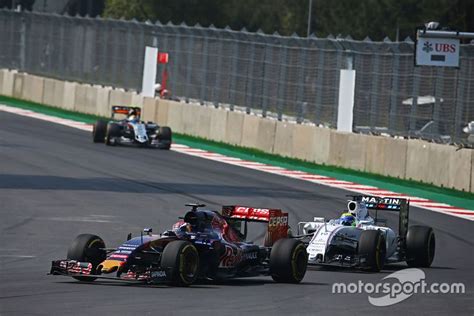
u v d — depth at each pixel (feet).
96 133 443.73
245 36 472.03
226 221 182.29
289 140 431.02
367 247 196.75
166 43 532.73
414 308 155.84
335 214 283.18
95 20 595.06
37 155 391.24
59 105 606.14
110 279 170.50
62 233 232.94
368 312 149.79
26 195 292.40
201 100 505.66
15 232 230.68
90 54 601.62
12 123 507.30
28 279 170.19
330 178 373.20
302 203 303.48
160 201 293.64
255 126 451.94
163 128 438.40
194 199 300.81
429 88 371.15
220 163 401.08
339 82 412.98
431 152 362.74
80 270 162.71
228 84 484.33
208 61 499.92
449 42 343.05
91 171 354.74
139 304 146.20
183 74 520.42
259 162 411.34
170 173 360.69
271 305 151.43
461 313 152.97
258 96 463.01
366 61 401.08
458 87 357.82
